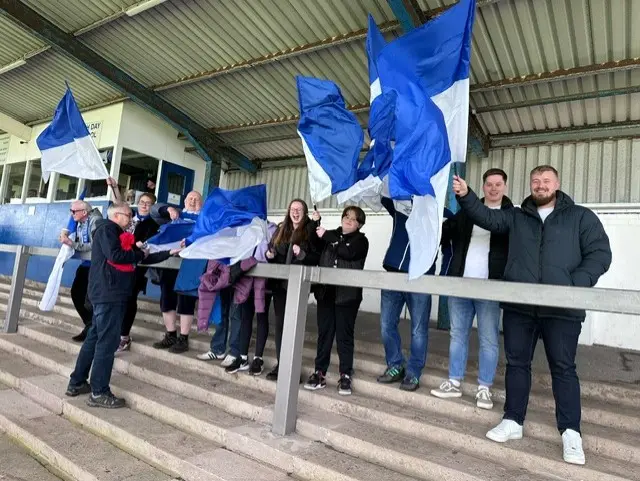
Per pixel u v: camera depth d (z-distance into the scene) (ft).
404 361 10.23
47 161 13.14
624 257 14.64
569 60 14.51
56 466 8.25
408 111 7.18
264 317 10.82
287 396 8.37
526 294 6.22
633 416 8.13
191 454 7.95
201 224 10.76
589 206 15.67
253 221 10.48
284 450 7.73
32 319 17.26
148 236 13.47
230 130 24.18
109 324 9.85
